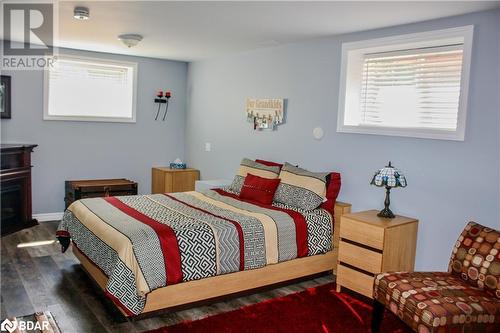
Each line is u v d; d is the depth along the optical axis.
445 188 3.32
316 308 3.21
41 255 4.18
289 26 3.80
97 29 4.25
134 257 2.77
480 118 3.09
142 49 5.41
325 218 3.77
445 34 3.29
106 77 5.95
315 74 4.36
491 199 3.06
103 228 3.15
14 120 5.24
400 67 3.77
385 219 3.41
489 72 3.04
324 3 3.05
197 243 3.01
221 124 5.77
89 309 3.06
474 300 2.40
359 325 2.97
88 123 5.79
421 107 3.62
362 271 3.35
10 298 3.20
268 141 4.97
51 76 5.53
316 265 3.76
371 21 3.49
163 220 3.24
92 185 5.40
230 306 3.21
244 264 3.22
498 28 2.99
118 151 6.08
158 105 6.36
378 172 3.46
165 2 3.20
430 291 2.48
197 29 4.09
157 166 6.46
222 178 5.77
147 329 2.81
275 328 2.89
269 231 3.37
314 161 4.41
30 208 5.21
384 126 3.85
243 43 4.70
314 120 4.39
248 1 3.08
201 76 6.20
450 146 3.28
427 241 3.45
